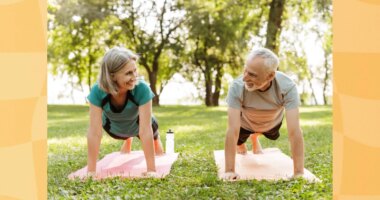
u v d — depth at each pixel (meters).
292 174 4.31
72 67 26.83
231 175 4.10
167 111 17.67
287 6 22.08
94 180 3.99
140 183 3.82
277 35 20.72
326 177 3.99
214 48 23.55
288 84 4.29
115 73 4.19
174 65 25.78
